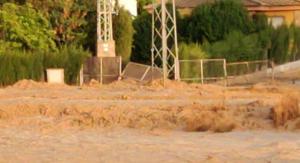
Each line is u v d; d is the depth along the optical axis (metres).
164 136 71.00
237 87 122.38
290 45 154.88
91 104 94.75
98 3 139.12
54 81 134.50
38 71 135.38
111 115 81.69
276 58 152.75
